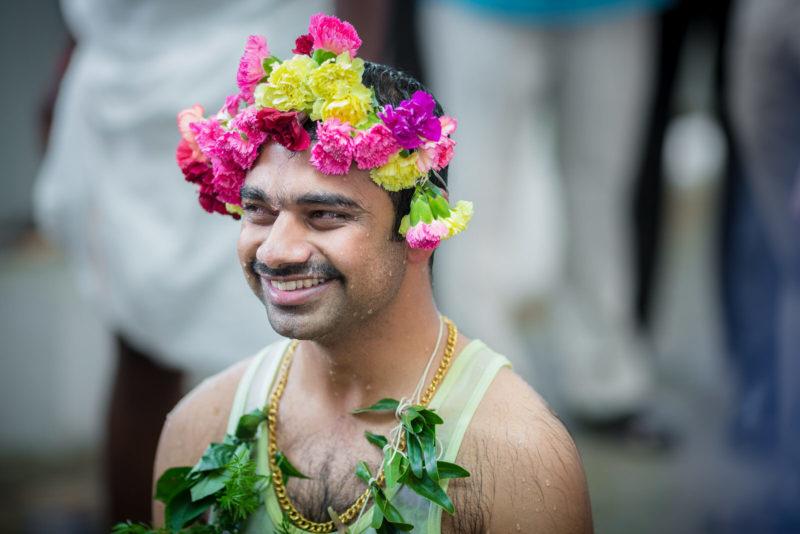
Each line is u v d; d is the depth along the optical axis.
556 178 9.88
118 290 4.92
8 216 9.23
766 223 5.94
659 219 7.28
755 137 5.68
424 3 6.45
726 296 6.84
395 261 2.39
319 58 2.33
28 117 9.26
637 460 6.38
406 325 2.51
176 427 2.82
